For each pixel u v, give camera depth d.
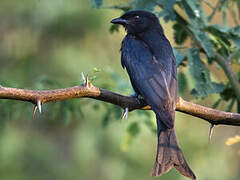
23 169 13.92
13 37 15.39
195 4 9.45
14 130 14.30
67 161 14.45
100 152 14.23
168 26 12.34
